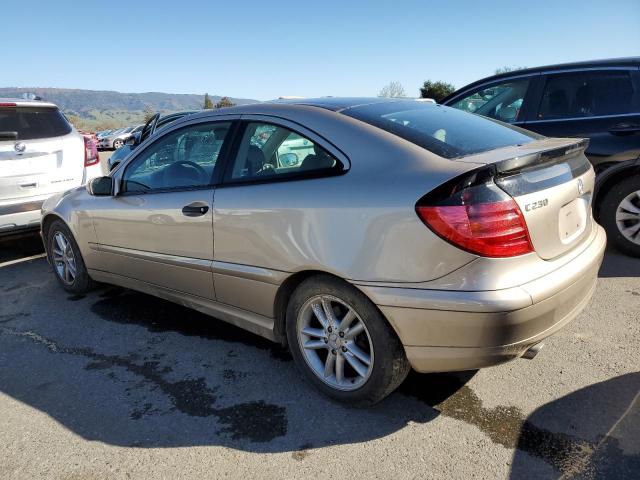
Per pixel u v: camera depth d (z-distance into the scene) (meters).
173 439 2.45
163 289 3.51
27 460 2.34
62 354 3.35
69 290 4.45
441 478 2.12
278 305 2.79
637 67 4.52
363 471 2.18
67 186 5.58
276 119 2.84
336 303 2.57
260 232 2.70
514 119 5.12
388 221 2.24
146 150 3.55
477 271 2.10
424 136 2.52
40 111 5.58
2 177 5.09
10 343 3.54
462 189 2.10
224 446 2.38
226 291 3.02
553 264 2.31
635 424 2.38
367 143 2.48
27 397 2.86
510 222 2.12
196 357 3.24
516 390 2.70
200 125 3.23
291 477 2.17
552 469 2.14
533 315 2.14
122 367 3.15
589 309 3.62
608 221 4.68
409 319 2.24
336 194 2.43
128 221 3.53
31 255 5.81
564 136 4.76
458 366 2.26
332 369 2.67
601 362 2.92
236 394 2.80
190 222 3.08
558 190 2.37
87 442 2.45
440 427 2.45
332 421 2.53
